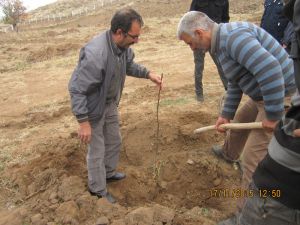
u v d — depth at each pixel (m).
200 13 3.44
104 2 41.00
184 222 3.75
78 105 3.59
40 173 4.45
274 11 5.82
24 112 7.29
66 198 3.97
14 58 13.37
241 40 3.23
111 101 4.05
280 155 2.34
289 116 2.36
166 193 4.59
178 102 6.99
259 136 3.69
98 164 4.00
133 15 3.48
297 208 2.34
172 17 24.27
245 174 3.80
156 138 5.30
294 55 2.21
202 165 4.79
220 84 8.06
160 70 9.86
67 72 10.49
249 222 2.60
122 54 3.74
